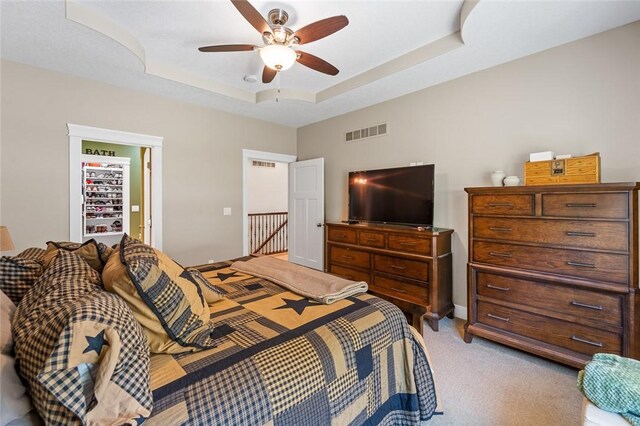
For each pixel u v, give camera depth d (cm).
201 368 102
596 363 121
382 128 389
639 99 216
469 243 261
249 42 266
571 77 245
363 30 248
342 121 444
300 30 198
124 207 711
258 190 768
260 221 725
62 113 299
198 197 405
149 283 107
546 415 174
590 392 112
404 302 260
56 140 297
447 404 184
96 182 682
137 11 222
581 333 205
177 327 112
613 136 227
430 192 317
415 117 353
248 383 99
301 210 498
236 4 178
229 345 118
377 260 341
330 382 118
